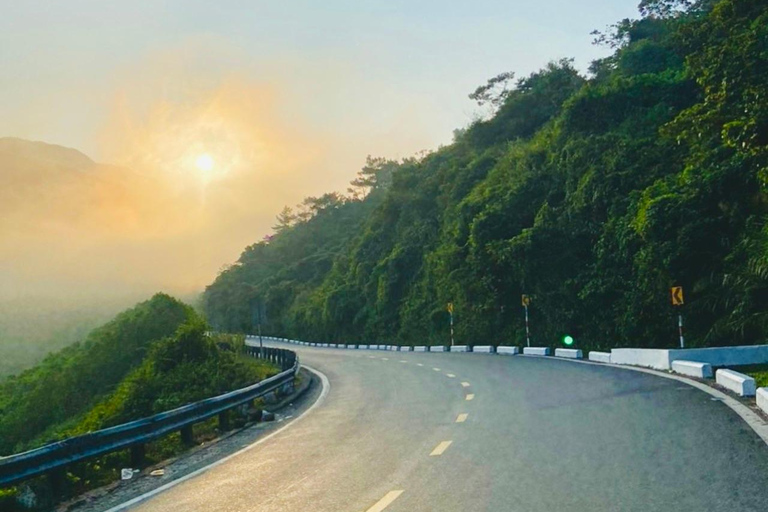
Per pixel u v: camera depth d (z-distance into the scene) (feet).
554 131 162.20
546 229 133.49
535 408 47.73
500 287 149.28
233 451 44.16
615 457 29.73
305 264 417.69
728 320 90.17
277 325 384.27
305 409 64.18
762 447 29.45
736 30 84.69
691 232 97.55
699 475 25.46
